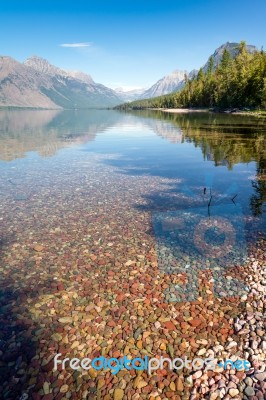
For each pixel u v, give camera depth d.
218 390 4.29
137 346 5.07
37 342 5.20
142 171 18.25
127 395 4.27
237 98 88.06
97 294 6.44
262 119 56.91
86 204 12.23
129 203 12.27
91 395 4.28
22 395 4.29
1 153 24.89
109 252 8.22
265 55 85.31
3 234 9.45
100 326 5.53
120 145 29.78
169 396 4.24
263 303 6.01
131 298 6.27
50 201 12.64
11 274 7.26
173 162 20.75
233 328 5.41
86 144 30.77
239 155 22.36
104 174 17.61
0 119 91.50
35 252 8.31
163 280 6.84
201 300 6.14
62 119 93.56
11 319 5.76
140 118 88.69
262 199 12.35
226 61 112.12
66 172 18.16
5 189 14.44
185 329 5.40
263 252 7.88
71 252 8.28
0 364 4.79
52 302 6.22
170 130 44.41
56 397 4.26
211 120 58.94
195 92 123.75
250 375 4.50
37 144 30.55
